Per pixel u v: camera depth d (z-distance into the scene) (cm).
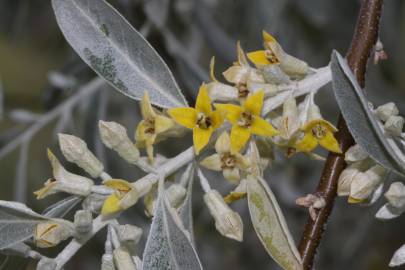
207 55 48
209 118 22
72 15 24
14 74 58
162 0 38
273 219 22
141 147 23
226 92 23
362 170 23
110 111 44
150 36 37
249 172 22
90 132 38
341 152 23
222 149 22
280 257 22
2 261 23
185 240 22
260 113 23
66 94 42
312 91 23
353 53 25
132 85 24
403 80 47
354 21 40
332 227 48
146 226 38
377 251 50
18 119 39
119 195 22
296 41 42
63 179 22
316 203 24
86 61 24
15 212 22
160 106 24
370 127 21
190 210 23
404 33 44
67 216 23
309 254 24
